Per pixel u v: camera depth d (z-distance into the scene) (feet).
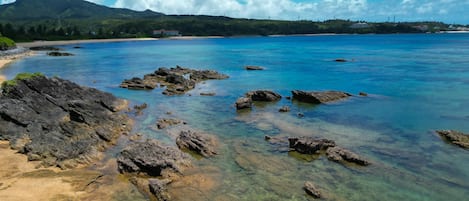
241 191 68.18
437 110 129.59
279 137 99.04
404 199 65.92
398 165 80.59
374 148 91.25
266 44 616.80
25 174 71.72
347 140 97.45
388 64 277.03
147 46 557.74
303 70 246.88
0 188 65.16
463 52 380.78
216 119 118.83
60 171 74.18
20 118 97.60
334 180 73.00
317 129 107.45
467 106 135.23
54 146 82.89
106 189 67.10
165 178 72.08
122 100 140.46
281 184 71.05
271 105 139.95
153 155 77.61
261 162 81.76
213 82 196.54
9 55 337.52
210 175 74.74
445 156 85.71
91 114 105.60
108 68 263.90
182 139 92.94
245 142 95.40
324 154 86.28
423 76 210.79
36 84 121.70
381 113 126.21
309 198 65.82
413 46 499.92
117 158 78.38
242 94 161.58
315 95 143.95
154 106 137.49
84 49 477.77
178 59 339.77
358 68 254.47
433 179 73.87
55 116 107.14
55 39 643.04
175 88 169.89
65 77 215.10
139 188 67.72
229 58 347.36
